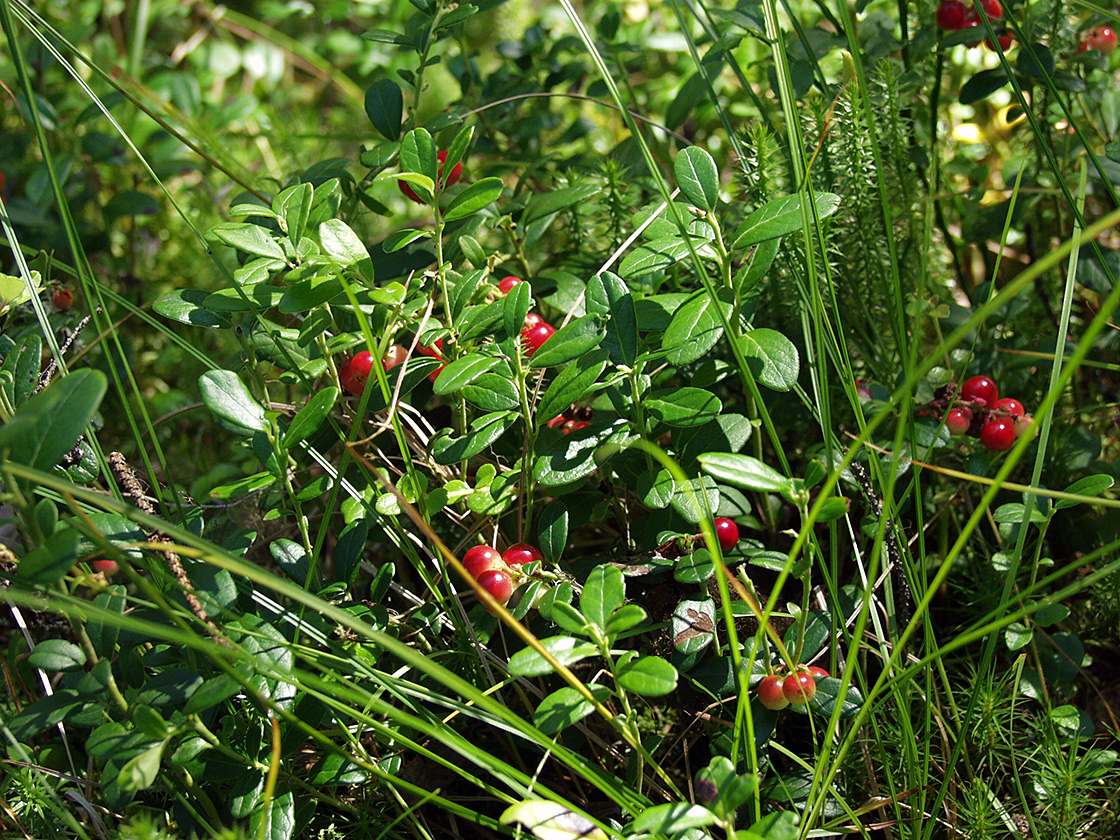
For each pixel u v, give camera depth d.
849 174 0.42
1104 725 0.39
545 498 0.38
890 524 0.37
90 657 0.34
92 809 0.36
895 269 0.36
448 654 0.38
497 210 0.45
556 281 0.43
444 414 0.43
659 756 0.39
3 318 0.42
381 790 0.37
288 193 0.37
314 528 0.44
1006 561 0.38
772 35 0.38
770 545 0.41
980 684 0.36
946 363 0.43
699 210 0.36
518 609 0.35
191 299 0.38
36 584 0.31
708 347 0.35
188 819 0.35
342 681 0.34
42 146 0.35
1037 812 0.37
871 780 0.36
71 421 0.31
